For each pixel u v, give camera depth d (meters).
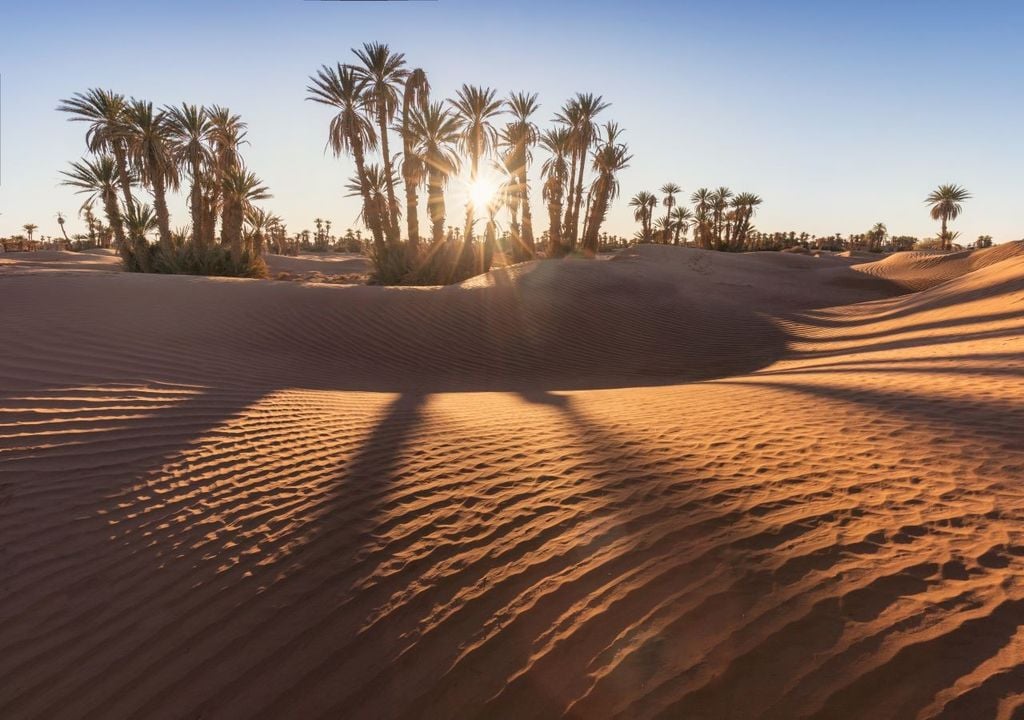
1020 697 1.88
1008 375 6.04
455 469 4.37
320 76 26.27
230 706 2.39
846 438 4.40
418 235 27.45
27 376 6.43
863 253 46.56
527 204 32.97
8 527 3.71
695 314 15.38
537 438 5.03
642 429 5.11
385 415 6.12
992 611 2.29
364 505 3.85
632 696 2.13
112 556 3.44
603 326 13.66
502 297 14.64
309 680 2.47
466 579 2.98
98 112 27.02
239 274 24.88
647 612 2.54
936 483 3.47
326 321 11.73
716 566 2.80
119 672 2.63
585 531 3.28
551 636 2.50
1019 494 3.25
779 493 3.50
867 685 2.03
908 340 11.15
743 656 2.23
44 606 3.06
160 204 27.42
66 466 4.49
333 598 2.96
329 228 100.12
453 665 2.43
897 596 2.45
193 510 3.89
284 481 4.28
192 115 28.64
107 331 8.71
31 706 2.49
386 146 27.69
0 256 34.47
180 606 3.01
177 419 5.59
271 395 6.80
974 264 25.86
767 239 68.25
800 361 11.02
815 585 2.58
